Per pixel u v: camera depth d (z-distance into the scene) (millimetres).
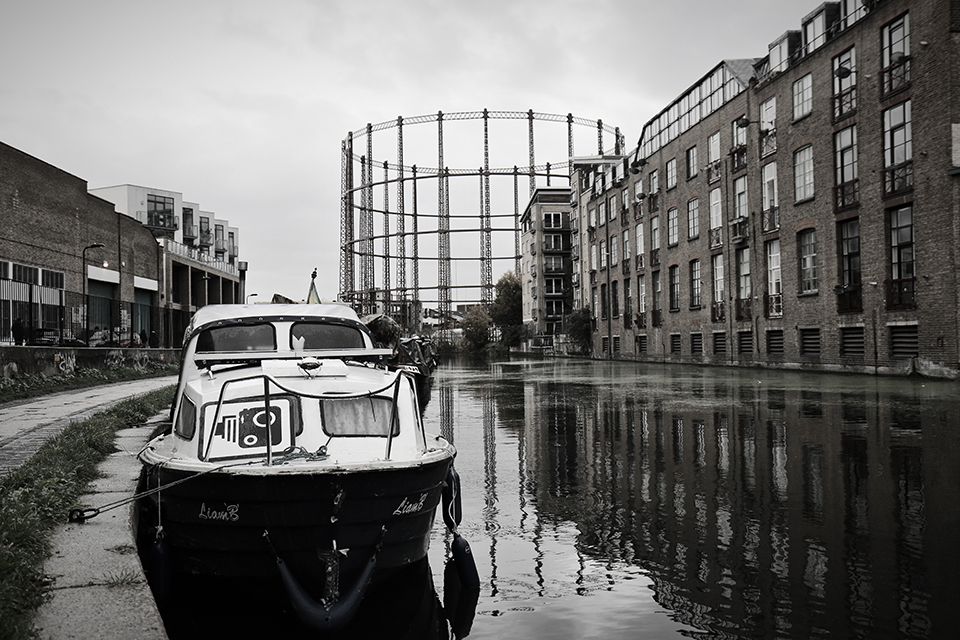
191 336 7953
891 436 11180
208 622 5273
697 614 4691
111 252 46125
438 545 6750
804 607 4699
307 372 6434
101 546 5402
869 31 25891
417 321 107250
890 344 25109
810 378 25125
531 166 106188
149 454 6453
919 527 6355
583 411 16672
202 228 100125
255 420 6016
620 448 11289
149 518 6965
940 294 22594
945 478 8188
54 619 4070
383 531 5430
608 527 6848
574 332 62219
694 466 9586
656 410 16281
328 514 5203
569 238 80938
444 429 14266
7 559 4574
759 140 33875
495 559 6066
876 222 25703
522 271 91312
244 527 5328
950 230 22156
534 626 4656
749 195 35031
